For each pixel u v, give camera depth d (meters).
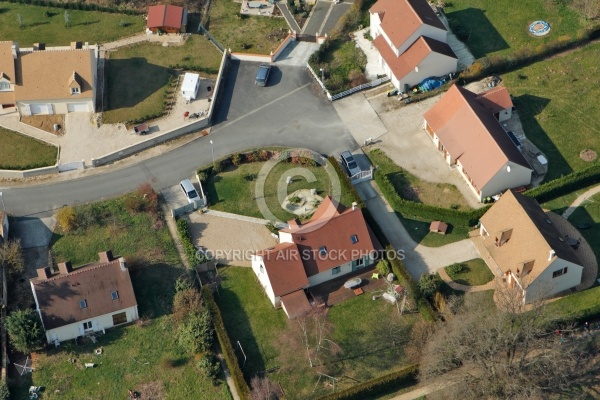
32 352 123.94
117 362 123.19
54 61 152.62
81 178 145.12
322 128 150.25
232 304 128.88
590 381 116.75
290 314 125.50
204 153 147.62
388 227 136.75
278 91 156.88
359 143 147.62
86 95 152.12
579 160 142.25
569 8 162.62
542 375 115.62
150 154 148.25
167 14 166.50
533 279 122.69
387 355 122.44
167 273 132.12
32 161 147.38
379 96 154.38
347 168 142.75
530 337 113.38
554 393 115.88
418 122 149.75
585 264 129.75
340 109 153.00
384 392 119.31
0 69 151.75
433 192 140.38
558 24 161.00
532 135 146.00
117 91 157.12
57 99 151.88
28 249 135.38
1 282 128.62
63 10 172.12
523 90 152.12
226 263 133.38
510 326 116.19
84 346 124.94
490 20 163.50
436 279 128.12
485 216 131.62
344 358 122.44
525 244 125.44
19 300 129.12
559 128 146.50
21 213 140.12
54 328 123.25
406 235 135.62
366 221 135.00
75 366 122.88
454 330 116.12
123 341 125.31
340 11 170.38
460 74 154.00
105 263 127.56
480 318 117.00
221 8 172.38
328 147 147.38
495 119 143.62
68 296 124.38
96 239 136.25
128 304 125.81
